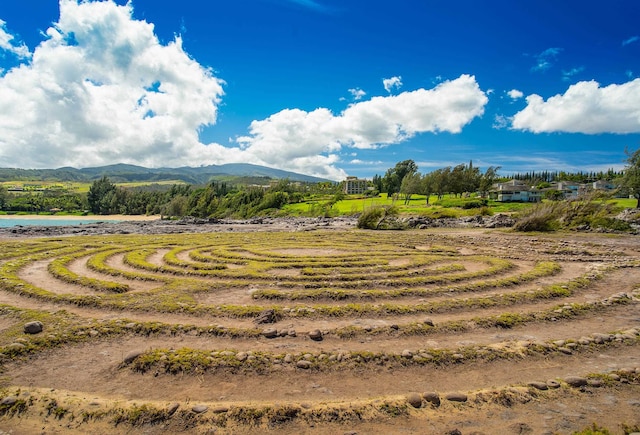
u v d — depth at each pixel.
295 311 10.84
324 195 138.75
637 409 6.24
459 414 6.14
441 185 98.88
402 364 7.83
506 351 8.27
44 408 6.23
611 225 34.66
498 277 15.57
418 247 25.00
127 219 103.12
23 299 12.10
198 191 135.62
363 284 13.96
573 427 5.78
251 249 23.14
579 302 11.98
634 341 8.88
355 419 5.99
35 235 35.47
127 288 13.20
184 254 21.27
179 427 5.84
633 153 63.75
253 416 5.99
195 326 9.54
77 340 8.77
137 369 7.53
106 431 5.79
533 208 38.19
